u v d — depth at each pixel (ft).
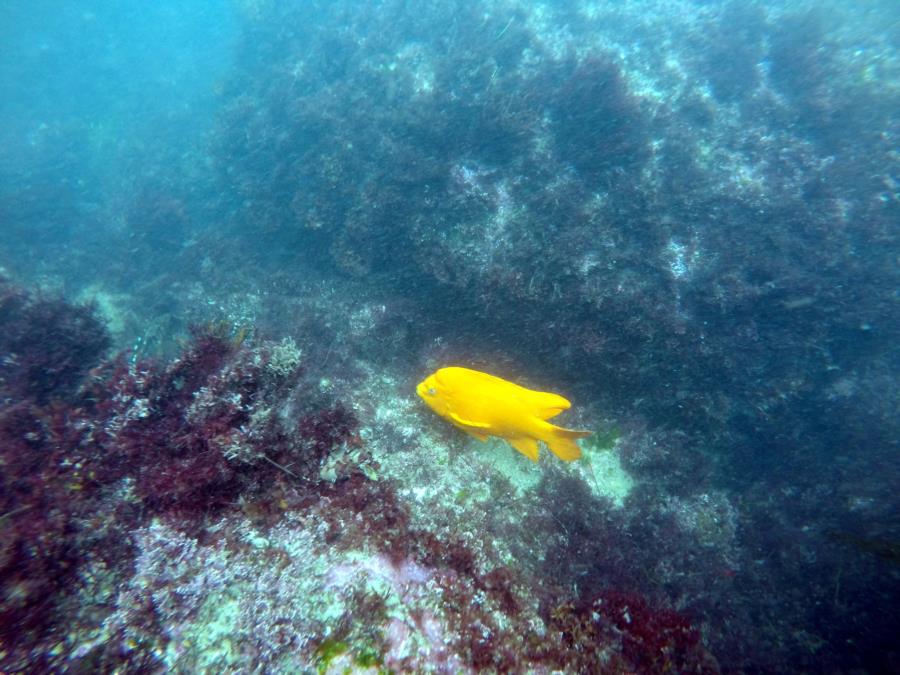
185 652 6.13
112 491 8.45
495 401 11.30
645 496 17.16
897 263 20.47
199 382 10.89
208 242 31.42
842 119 23.79
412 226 21.83
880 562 14.98
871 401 19.81
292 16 38.01
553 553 12.89
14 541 7.14
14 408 10.85
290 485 9.02
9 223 36.96
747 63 26.30
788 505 18.12
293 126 30.27
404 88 27.25
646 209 20.11
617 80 22.95
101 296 29.84
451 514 12.12
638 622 8.52
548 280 18.51
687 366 18.56
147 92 59.06
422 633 6.79
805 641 13.96
